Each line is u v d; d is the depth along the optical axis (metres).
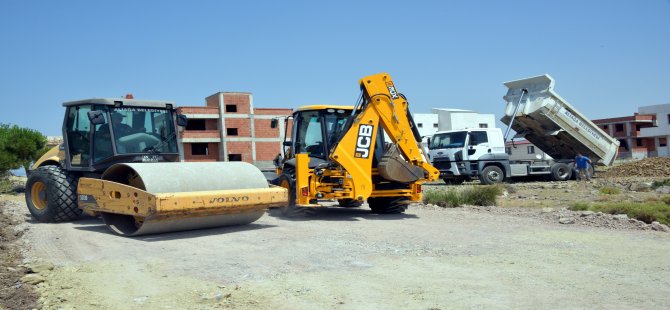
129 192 9.40
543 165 26.16
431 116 62.84
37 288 6.26
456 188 20.78
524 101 25.20
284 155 14.66
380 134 12.91
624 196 16.72
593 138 25.67
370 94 12.00
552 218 11.38
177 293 5.99
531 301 5.40
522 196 17.94
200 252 8.18
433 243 8.65
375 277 6.49
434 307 5.28
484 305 5.30
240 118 58.41
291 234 9.77
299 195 11.79
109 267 7.25
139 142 11.64
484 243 8.57
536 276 6.39
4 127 27.22
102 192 10.05
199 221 9.89
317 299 5.64
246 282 6.37
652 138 71.56
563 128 25.20
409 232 9.87
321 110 12.88
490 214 12.52
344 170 11.73
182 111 56.34
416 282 6.22
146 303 5.66
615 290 5.74
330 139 12.70
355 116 11.99
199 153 58.00
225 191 9.66
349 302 5.52
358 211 13.80
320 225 10.97
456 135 24.89
